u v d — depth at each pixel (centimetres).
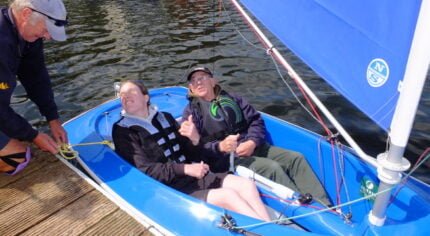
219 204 208
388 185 151
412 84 128
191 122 246
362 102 152
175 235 176
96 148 248
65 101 483
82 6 1259
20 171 222
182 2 1258
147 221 184
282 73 542
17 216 188
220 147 252
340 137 359
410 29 128
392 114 142
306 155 271
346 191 240
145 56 676
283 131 284
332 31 163
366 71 148
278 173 240
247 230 175
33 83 235
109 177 219
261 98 461
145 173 223
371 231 167
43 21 185
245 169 240
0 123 198
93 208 194
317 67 174
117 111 313
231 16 996
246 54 649
